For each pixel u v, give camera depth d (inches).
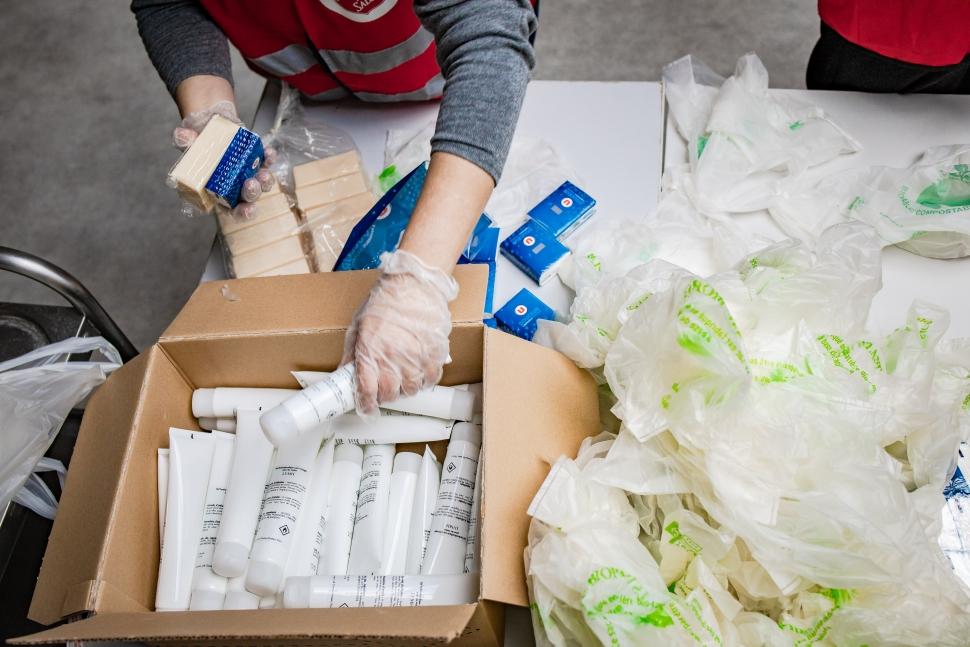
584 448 32.0
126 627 26.0
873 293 32.9
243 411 36.3
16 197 83.4
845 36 44.3
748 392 29.2
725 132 44.4
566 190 43.1
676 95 47.7
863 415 30.2
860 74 47.7
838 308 32.2
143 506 33.2
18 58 92.2
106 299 77.2
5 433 36.6
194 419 37.6
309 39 42.6
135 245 79.8
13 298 78.2
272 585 32.6
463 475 33.8
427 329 30.9
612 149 45.7
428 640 23.0
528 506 29.6
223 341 33.7
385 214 38.6
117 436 33.0
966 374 34.1
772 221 43.1
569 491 29.0
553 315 39.3
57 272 41.5
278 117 46.9
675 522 30.1
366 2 39.8
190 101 42.1
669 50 83.1
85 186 83.4
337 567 33.8
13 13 95.0
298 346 34.0
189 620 26.2
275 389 36.9
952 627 27.9
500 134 32.9
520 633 31.4
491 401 29.5
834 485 29.2
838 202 42.1
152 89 88.6
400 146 46.6
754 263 34.0
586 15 86.0
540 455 30.7
